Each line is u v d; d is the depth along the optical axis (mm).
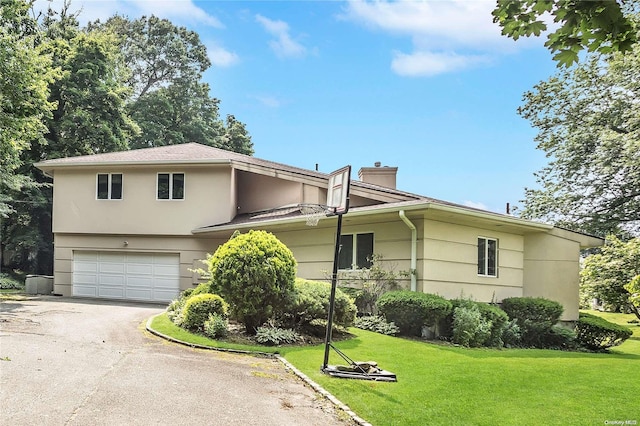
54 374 5816
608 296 17188
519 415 5223
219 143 39500
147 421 4512
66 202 18297
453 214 10961
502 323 11047
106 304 15367
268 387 6062
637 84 20375
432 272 11156
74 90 23703
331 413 5180
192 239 17531
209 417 4766
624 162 19281
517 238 13820
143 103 35594
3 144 14859
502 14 3996
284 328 9422
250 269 8977
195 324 9352
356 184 14086
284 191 16500
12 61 14000
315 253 13734
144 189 17828
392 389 6113
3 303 13828
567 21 3732
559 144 23641
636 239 17094
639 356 11602
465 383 6555
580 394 6203
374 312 11656
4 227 24219
